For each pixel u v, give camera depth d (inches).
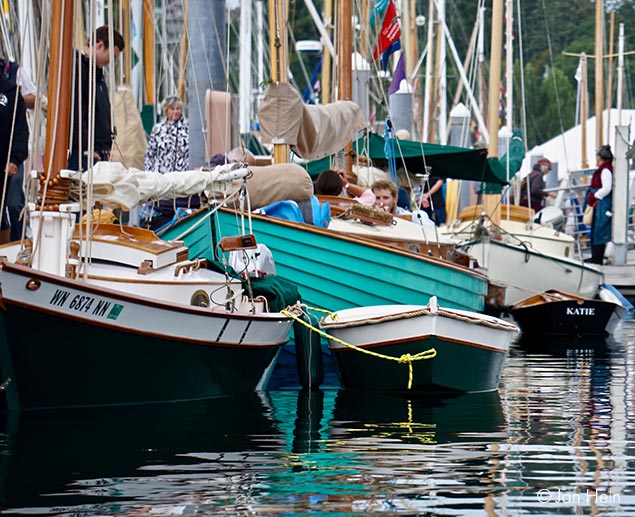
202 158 1407.5
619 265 2252.7
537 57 5757.9
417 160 1888.5
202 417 854.5
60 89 844.0
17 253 893.8
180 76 2351.1
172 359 886.4
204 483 648.4
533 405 954.7
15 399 823.1
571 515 591.5
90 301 820.6
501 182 1957.4
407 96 2214.6
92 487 636.1
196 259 1037.8
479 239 1952.5
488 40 4955.7
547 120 5644.7
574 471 689.0
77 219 1003.3
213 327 913.5
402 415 893.8
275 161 1316.4
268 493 627.5
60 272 832.3
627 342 1568.7
